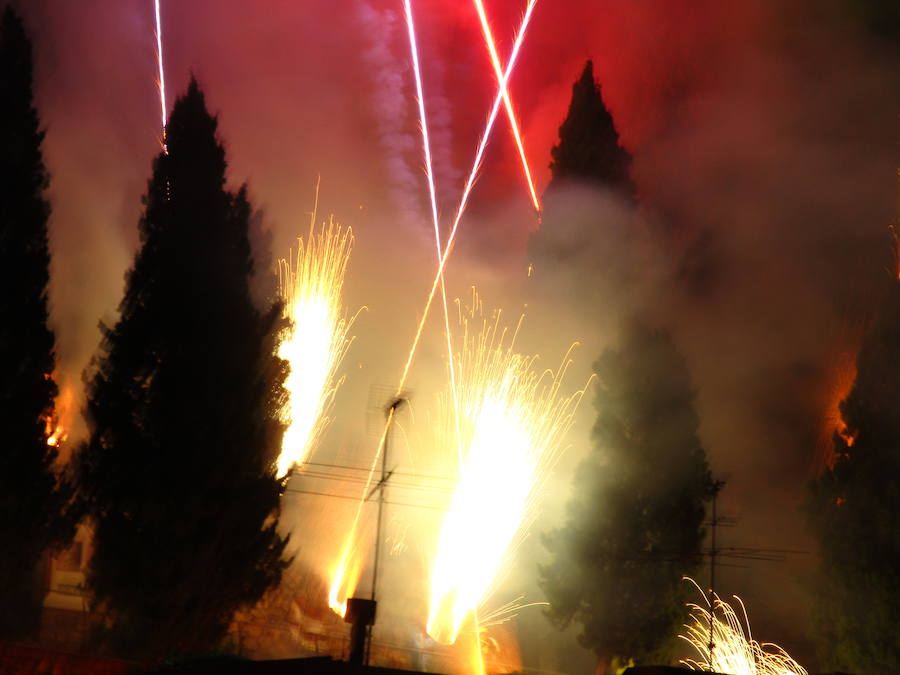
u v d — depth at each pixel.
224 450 30.28
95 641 28.72
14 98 29.64
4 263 28.53
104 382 30.56
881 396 31.92
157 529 29.09
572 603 36.25
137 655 28.47
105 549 29.06
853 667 30.02
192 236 31.59
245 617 34.75
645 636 35.56
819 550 31.91
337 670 22.45
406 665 35.88
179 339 30.62
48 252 29.58
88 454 29.89
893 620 29.53
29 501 27.92
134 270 31.67
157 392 30.22
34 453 28.11
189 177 32.12
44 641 29.73
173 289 31.03
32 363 28.47
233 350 31.20
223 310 31.34
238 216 32.94
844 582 30.84
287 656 32.88
